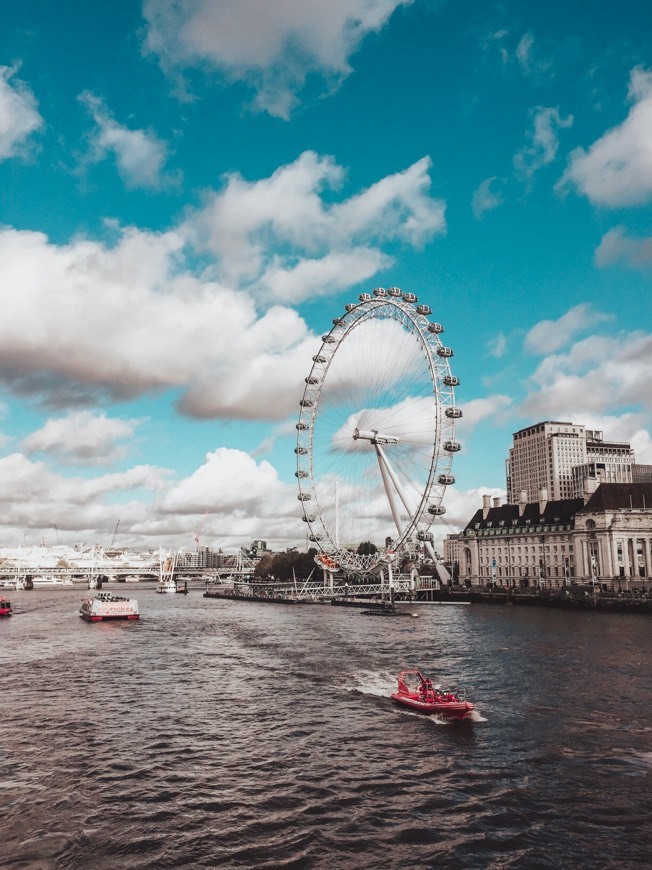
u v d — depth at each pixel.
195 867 30.41
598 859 31.17
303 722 54.25
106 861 30.92
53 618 167.25
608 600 169.75
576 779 40.75
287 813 36.16
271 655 92.06
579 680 69.31
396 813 36.09
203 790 39.47
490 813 36.03
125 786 40.12
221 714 57.22
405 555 194.25
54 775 42.09
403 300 178.38
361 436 192.38
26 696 65.12
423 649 95.75
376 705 59.88
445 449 170.00
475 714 55.97
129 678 74.81
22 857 31.27
